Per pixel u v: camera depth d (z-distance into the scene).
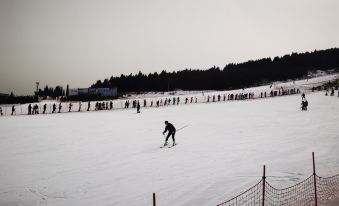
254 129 21.48
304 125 21.98
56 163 13.91
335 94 52.31
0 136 21.59
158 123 27.80
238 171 11.33
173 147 16.44
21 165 13.70
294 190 9.27
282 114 30.03
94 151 16.23
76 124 28.42
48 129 25.11
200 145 16.61
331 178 10.20
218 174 11.10
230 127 23.19
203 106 45.75
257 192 9.16
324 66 189.12
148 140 19.05
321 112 29.69
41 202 9.46
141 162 13.48
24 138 20.73
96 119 32.88
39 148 17.36
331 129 19.59
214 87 173.25
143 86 171.62
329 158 12.62
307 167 11.48
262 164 12.11
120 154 15.27
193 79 177.88
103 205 8.99
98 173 12.13
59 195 9.97
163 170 12.05
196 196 9.15
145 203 8.89
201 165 12.46
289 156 13.20
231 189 9.54
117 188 10.31
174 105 50.94
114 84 172.62
